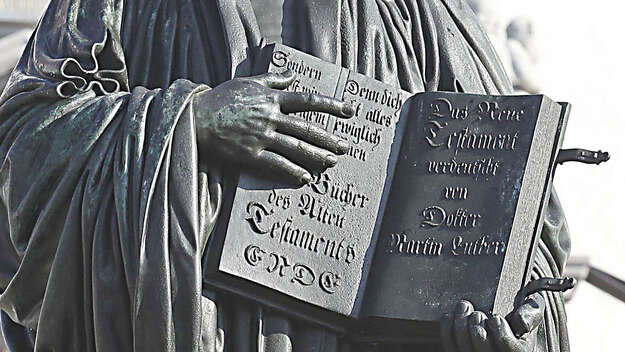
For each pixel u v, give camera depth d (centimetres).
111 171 277
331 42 296
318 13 297
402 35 307
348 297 283
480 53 317
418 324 282
